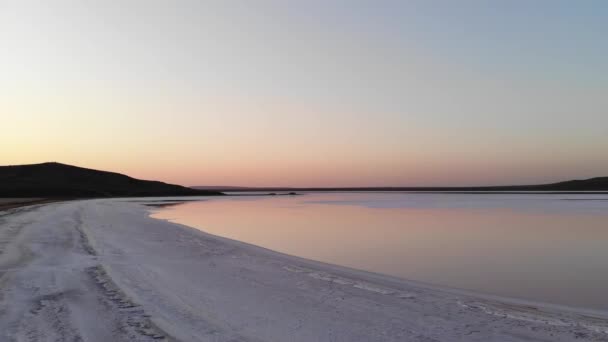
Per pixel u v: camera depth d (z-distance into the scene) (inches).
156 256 581.6
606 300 415.5
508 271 563.8
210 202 3120.1
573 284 488.1
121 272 447.8
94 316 287.9
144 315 294.2
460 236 942.4
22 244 635.5
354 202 3048.7
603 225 1181.1
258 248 716.0
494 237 922.7
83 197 3949.3
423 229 1097.4
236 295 370.3
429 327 292.2
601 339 273.1
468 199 3624.5
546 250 741.3
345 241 866.1
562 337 276.1
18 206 1749.5
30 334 249.9
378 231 1053.2
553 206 2269.9
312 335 268.7
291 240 886.4
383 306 348.2
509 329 291.9
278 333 269.9
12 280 391.9
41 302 320.2
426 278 518.6
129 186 5438.0
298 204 2733.8
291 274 485.7
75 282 390.3
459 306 354.3
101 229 924.0
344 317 312.3
